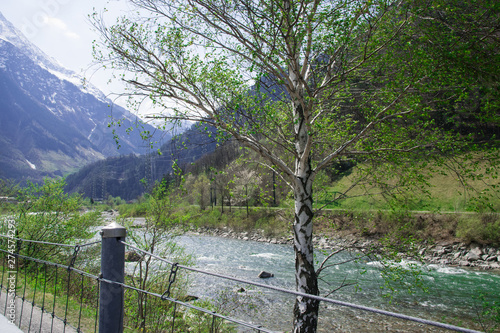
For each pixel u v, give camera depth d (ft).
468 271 83.51
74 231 46.11
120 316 9.84
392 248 25.44
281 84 22.72
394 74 21.71
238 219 165.48
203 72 24.86
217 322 30.68
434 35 19.33
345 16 20.47
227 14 21.15
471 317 46.29
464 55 18.04
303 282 23.40
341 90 24.02
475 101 20.08
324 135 26.48
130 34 22.98
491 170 20.39
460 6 18.51
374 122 22.20
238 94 23.06
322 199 30.01
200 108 23.53
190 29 23.30
